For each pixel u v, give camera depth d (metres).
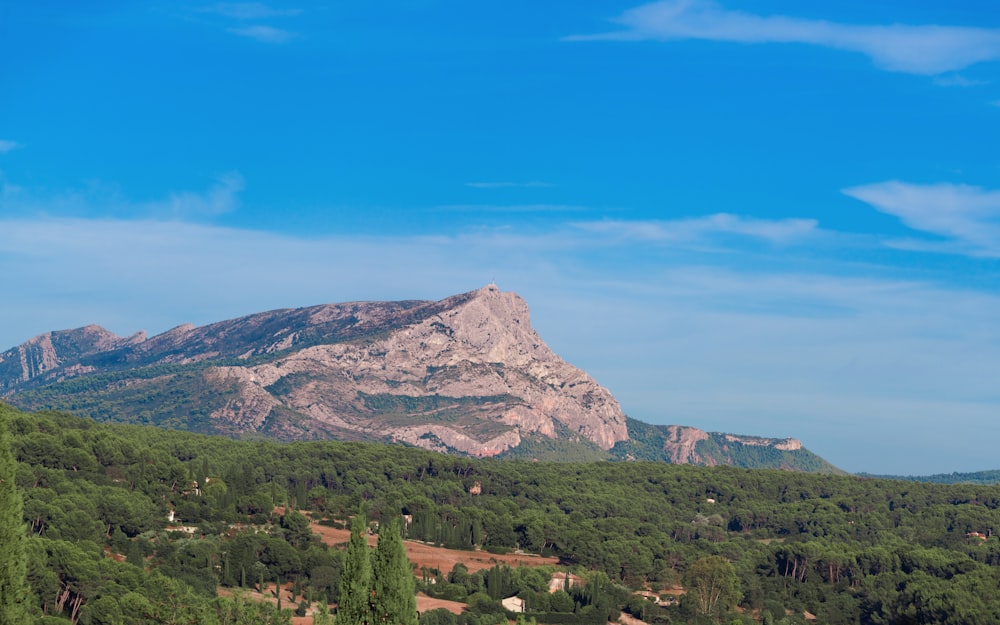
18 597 79.56
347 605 100.00
